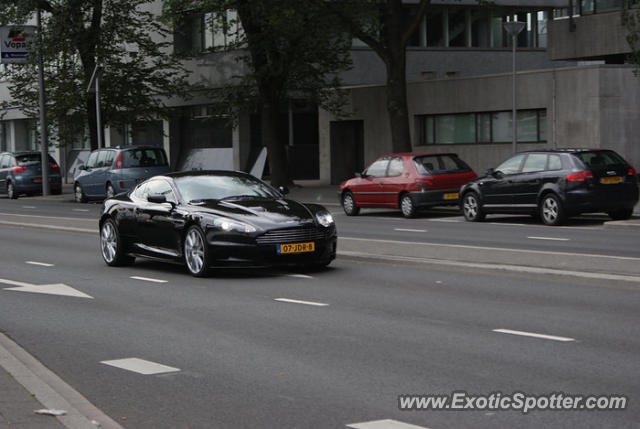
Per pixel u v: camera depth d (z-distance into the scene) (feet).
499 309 40.75
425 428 23.12
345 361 30.99
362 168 167.32
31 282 54.75
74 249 74.59
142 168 141.18
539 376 28.14
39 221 102.17
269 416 24.58
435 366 29.89
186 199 57.16
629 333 34.78
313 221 54.03
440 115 148.66
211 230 53.52
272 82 153.89
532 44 201.67
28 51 164.04
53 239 83.97
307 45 148.36
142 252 59.88
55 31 162.40
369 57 186.39
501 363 30.07
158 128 181.78
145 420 24.64
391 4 125.70
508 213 92.02
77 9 163.12
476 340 33.96
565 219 87.10
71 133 176.65
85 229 89.40
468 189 96.53
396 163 105.40
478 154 141.79
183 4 140.77
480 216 95.35
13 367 29.68
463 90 142.51
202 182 58.75
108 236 62.69
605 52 142.72
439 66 192.65
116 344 35.27
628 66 123.65
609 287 46.91
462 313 39.99
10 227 99.45
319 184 171.12
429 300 43.86
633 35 94.63
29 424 22.65
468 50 195.52
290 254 52.90
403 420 23.86
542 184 87.76
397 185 103.86
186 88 182.91
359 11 127.54
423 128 152.05
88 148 235.81
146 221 59.00
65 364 31.96
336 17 130.82
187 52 176.86
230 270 58.29
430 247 63.82
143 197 60.59
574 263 53.42
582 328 35.88
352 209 110.52
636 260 53.98
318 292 47.60
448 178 102.89
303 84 158.92
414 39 191.42
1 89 271.08
